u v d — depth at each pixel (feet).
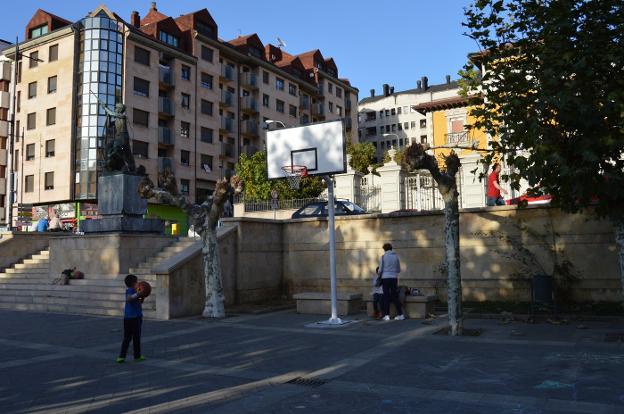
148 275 47.37
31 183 140.87
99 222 53.78
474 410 16.08
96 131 133.28
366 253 49.03
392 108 320.70
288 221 53.83
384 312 37.06
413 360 23.48
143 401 18.20
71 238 53.72
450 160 31.76
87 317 42.57
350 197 80.43
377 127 323.98
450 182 31.35
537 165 26.81
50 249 55.47
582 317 34.32
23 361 25.45
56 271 54.80
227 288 46.88
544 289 36.78
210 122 165.07
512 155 30.58
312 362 23.77
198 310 42.65
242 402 17.65
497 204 50.19
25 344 30.37
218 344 28.99
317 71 223.71
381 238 48.32
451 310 30.35
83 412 17.12
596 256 39.29
